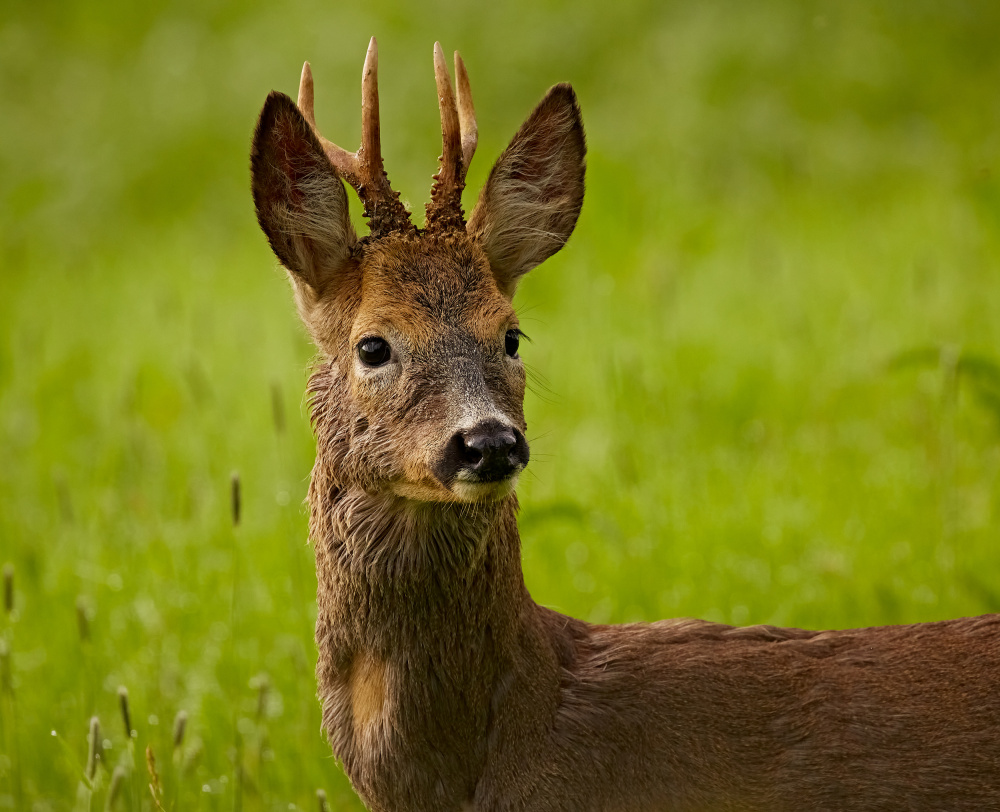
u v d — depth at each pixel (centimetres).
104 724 899
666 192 1795
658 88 2066
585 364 1381
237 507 818
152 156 2223
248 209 2080
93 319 1755
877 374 1282
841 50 2116
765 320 1446
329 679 695
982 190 1527
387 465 657
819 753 661
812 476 1152
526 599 686
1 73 2442
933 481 1084
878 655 687
